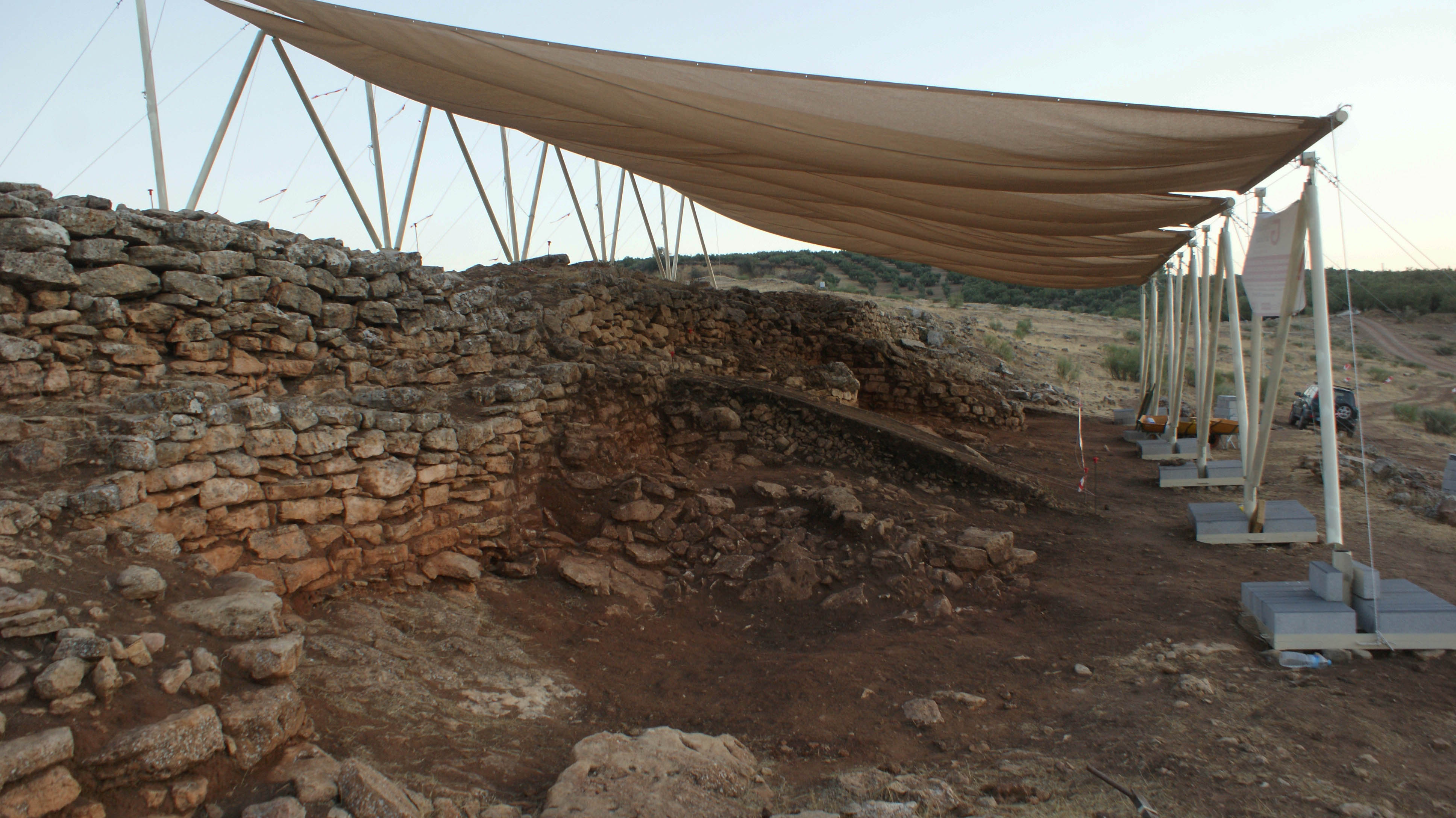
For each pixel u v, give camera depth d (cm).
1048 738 393
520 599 604
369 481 541
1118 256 1143
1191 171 574
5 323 424
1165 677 450
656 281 1376
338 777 281
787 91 483
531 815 309
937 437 1118
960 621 583
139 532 381
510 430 695
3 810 214
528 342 868
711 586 654
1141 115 450
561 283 1089
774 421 973
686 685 500
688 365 1154
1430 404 1961
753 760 385
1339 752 348
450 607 551
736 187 955
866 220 993
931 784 342
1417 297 3394
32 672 259
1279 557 691
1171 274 1376
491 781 344
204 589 364
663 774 336
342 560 516
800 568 653
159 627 312
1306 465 1080
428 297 730
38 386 432
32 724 240
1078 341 2872
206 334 522
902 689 473
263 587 377
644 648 559
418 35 548
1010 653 518
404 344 688
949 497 882
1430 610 466
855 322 1612
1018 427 1546
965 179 604
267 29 663
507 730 404
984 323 3019
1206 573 655
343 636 459
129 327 485
